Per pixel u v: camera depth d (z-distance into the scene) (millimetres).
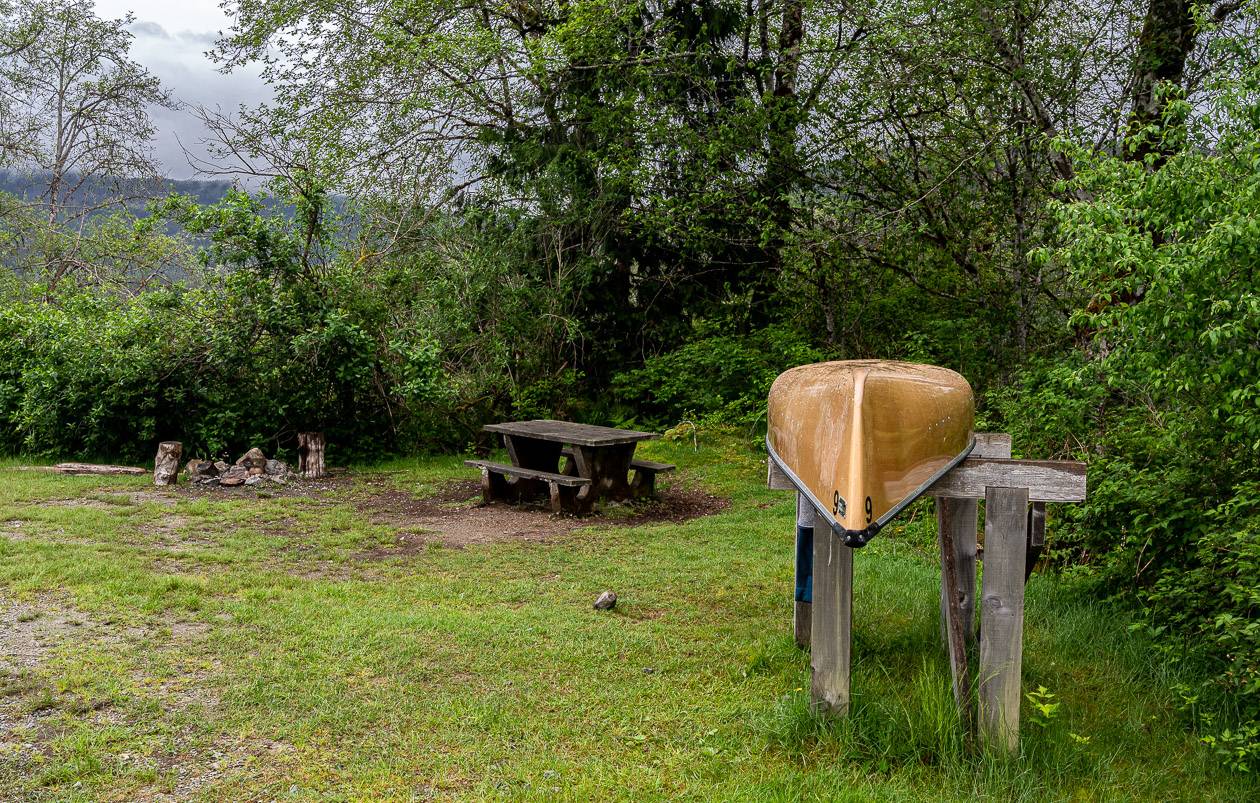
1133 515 5844
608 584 6602
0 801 3385
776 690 4664
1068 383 6148
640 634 5438
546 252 14492
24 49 22188
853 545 3625
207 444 11117
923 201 12070
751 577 6785
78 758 3713
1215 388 5219
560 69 14008
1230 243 4352
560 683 4711
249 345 11352
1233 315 4516
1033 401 7715
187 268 20703
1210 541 5129
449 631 5367
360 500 9656
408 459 12195
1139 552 5883
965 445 4281
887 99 11672
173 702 4281
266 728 4074
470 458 12391
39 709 4137
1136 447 6652
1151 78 9367
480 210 14586
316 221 11867
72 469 10391
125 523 7875
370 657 4914
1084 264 5223
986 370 12047
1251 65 5652
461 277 13602
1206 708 4555
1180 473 5719
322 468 10875
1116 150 9789
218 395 11297
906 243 12578
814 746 4070
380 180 14625
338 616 5598
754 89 14492
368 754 3896
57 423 11109
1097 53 10328
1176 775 4020
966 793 3711
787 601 6207
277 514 8711
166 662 4727
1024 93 10547
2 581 5906
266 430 11617
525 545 7797
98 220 22750
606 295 14523
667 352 15039
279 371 11469
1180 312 4629
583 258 14266
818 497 4055
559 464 11477
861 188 12797
